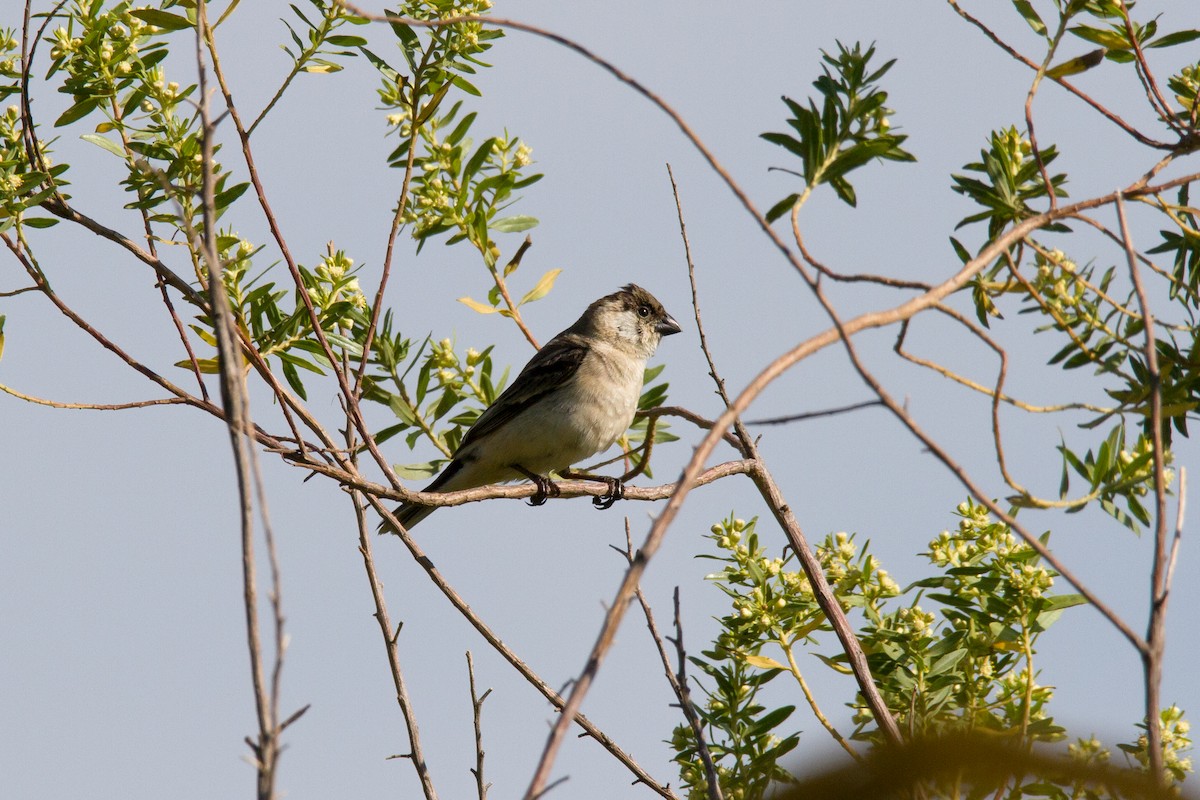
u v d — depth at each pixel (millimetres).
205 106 6113
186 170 10758
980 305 9242
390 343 12633
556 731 4812
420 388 12648
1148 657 5453
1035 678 9078
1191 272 9312
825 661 9453
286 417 9953
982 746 6289
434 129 12688
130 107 11109
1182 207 8547
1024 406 7598
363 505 9250
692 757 8969
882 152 7789
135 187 10680
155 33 11117
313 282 11820
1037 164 8555
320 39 10898
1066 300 8867
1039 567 9297
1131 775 5809
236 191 10695
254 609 5312
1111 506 7898
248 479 5395
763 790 8594
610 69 5922
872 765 6340
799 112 7879
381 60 11641
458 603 9055
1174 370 9055
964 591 9547
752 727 8961
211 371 11125
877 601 9883
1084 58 8836
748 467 10117
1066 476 7957
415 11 11641
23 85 10672
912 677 9219
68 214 10531
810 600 9805
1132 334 8828
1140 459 8055
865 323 6211
